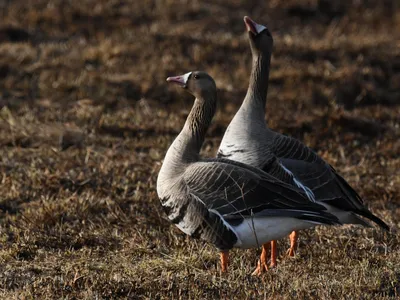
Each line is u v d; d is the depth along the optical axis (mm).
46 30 21828
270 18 24375
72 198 12477
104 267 10000
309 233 11711
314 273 9914
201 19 23422
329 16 25219
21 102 17672
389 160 15727
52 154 14656
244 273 9727
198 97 10203
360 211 11047
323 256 10648
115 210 12273
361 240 11352
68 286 9266
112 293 9078
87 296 8867
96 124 16438
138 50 20531
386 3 26531
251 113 11188
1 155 14578
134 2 24125
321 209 9383
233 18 23766
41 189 13070
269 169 10758
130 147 15555
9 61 19406
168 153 10031
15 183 13133
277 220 9367
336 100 18859
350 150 16281
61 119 16734
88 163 14391
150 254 10719
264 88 11477
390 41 22781
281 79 19484
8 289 9320
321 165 11031
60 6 23172
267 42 11680
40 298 8875
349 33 24062
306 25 24391
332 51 21500
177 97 18375
